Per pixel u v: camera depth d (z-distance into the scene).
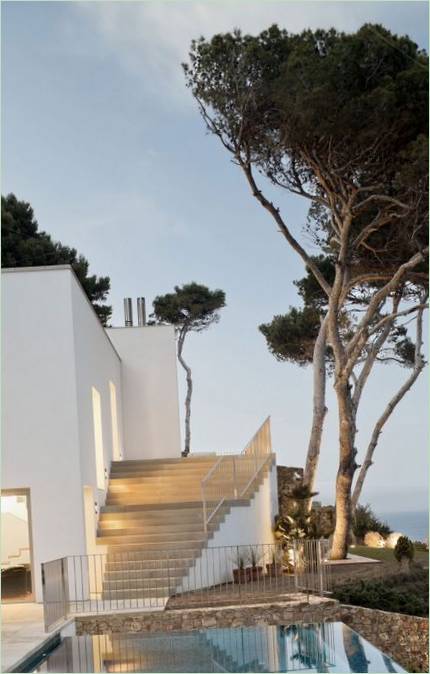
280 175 16.52
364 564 15.87
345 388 16.64
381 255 17.81
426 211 15.64
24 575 13.47
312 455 18.20
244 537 15.27
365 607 11.97
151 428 22.11
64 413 13.65
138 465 17.89
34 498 13.47
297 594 12.48
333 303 16.53
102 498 15.81
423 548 21.30
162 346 22.44
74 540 13.34
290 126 14.88
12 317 13.90
